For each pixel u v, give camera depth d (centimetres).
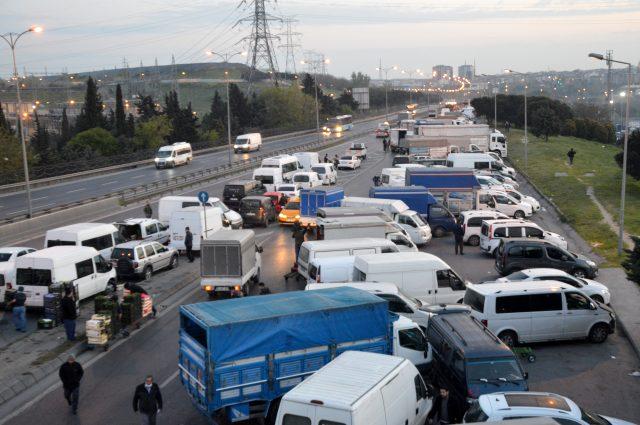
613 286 2684
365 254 2603
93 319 2006
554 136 10669
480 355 1470
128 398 1639
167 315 2386
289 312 1422
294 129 12862
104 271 2612
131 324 2186
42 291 2305
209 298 2588
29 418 1530
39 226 4169
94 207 4731
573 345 2059
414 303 2027
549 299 2019
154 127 9425
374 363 1266
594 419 1206
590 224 4041
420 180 4209
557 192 5412
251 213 4212
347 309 1484
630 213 4294
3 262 2606
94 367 1864
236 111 12450
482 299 2011
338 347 1473
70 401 1555
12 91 16675
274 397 1391
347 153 7725
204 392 1345
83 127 9469
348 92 18900
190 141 9994
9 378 1730
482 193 4288
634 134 5284
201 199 3175
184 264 3231
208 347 1323
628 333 2117
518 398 1238
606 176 6169
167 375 1792
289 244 3669
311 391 1120
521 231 3228
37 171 6612
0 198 5509
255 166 7588
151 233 3416
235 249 2491
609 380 1759
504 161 7788
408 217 3512
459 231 3350
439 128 7181
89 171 7025
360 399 1084
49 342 2038
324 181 5956
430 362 1683
